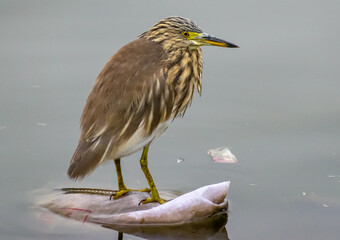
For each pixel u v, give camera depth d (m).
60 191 10.30
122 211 9.69
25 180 10.61
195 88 10.40
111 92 9.33
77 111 13.12
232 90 14.07
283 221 9.43
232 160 11.48
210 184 10.65
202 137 12.37
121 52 9.66
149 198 9.93
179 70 9.91
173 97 9.86
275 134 12.39
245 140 12.21
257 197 10.18
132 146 9.45
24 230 9.12
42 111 13.07
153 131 9.64
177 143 12.16
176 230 9.33
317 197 10.12
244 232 9.18
